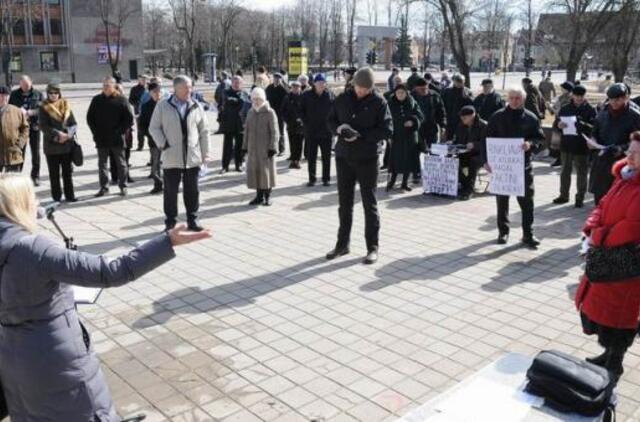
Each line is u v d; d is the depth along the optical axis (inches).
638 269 155.6
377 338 200.5
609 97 288.2
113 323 211.2
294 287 245.3
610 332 163.8
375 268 267.9
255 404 161.6
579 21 1016.2
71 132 373.4
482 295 238.1
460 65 1309.1
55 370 107.3
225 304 228.1
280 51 3257.9
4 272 104.5
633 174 158.1
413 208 381.4
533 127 290.8
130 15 2664.9
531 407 114.5
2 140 372.8
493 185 295.7
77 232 320.5
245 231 325.4
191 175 318.7
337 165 275.3
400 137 420.5
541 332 205.9
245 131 373.1
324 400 163.6
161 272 261.3
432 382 172.7
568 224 344.8
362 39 1914.4
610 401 116.9
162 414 156.9
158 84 411.8
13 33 2448.3
